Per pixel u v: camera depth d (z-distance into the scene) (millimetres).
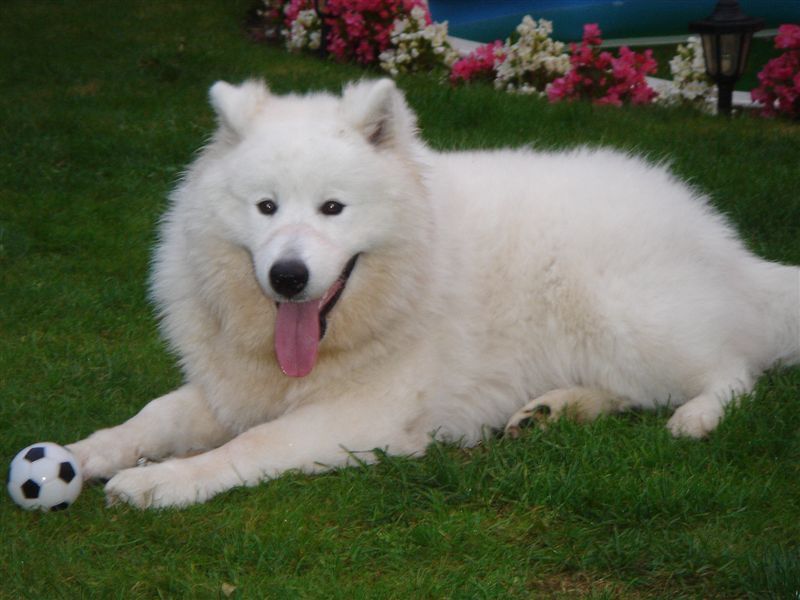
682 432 4266
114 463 4008
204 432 4379
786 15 13031
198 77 11266
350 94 4176
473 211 4676
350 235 3957
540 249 4609
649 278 4582
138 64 11766
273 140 3951
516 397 4707
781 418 4320
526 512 3719
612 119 9375
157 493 3727
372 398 4191
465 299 4480
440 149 8328
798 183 7781
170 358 5266
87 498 3807
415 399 4254
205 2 14836
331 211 3951
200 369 4363
